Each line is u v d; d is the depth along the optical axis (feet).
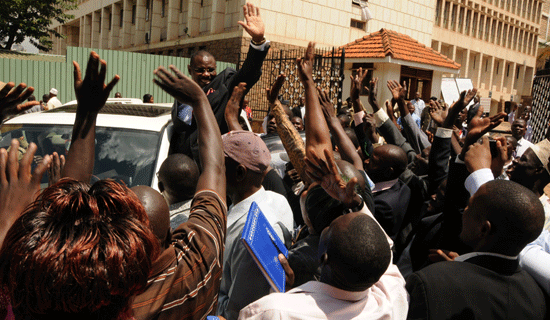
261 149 6.97
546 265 5.96
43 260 2.57
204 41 62.49
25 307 2.69
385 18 69.56
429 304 5.37
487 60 112.68
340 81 36.19
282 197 7.34
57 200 2.87
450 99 52.44
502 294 5.44
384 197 9.27
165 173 7.97
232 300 6.13
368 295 5.12
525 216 5.36
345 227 4.81
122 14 97.04
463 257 5.95
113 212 3.03
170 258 4.10
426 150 12.68
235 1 57.98
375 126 13.57
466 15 101.81
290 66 48.39
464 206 7.33
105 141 11.30
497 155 7.91
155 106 14.76
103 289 2.68
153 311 3.84
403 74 53.93
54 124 11.87
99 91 4.30
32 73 48.80
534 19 123.13
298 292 5.00
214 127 5.18
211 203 4.82
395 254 9.32
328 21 61.72
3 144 11.46
